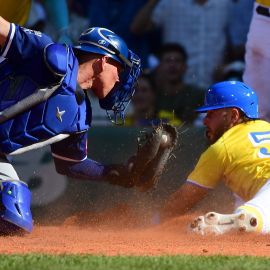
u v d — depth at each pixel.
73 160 17.03
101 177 17.33
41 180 25.38
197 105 28.52
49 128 15.58
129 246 14.65
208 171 18.02
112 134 26.11
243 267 11.77
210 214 15.97
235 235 15.96
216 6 28.95
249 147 17.83
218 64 28.98
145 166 17.19
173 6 29.14
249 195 17.64
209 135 19.02
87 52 16.14
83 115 16.02
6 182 15.93
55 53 15.14
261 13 23.98
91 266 11.52
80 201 24.98
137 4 29.45
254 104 18.69
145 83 28.38
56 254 12.91
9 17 23.97
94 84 16.36
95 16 29.39
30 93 15.38
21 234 16.06
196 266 11.72
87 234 17.27
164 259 12.38
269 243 15.49
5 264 11.65
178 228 17.77
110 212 20.44
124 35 29.50
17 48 15.16
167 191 24.45
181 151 24.89
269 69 24.12
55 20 27.94
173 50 28.83
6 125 15.45
